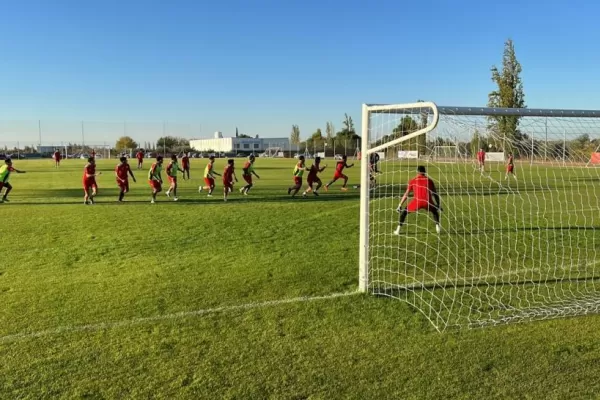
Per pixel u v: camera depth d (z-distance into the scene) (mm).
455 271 6609
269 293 5520
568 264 7031
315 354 3965
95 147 85438
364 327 4535
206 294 5492
